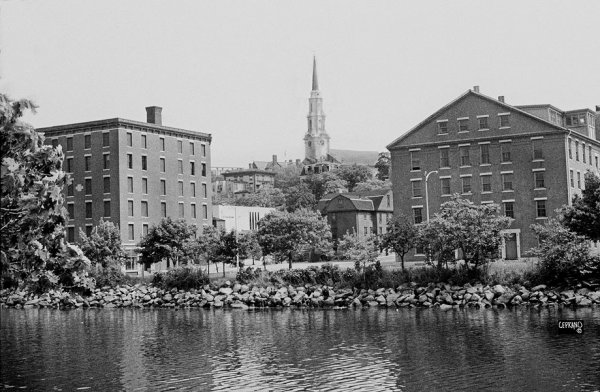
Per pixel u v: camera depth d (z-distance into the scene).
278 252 88.06
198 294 74.81
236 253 83.62
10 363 38.84
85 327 56.44
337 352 39.19
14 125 16.56
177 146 110.75
